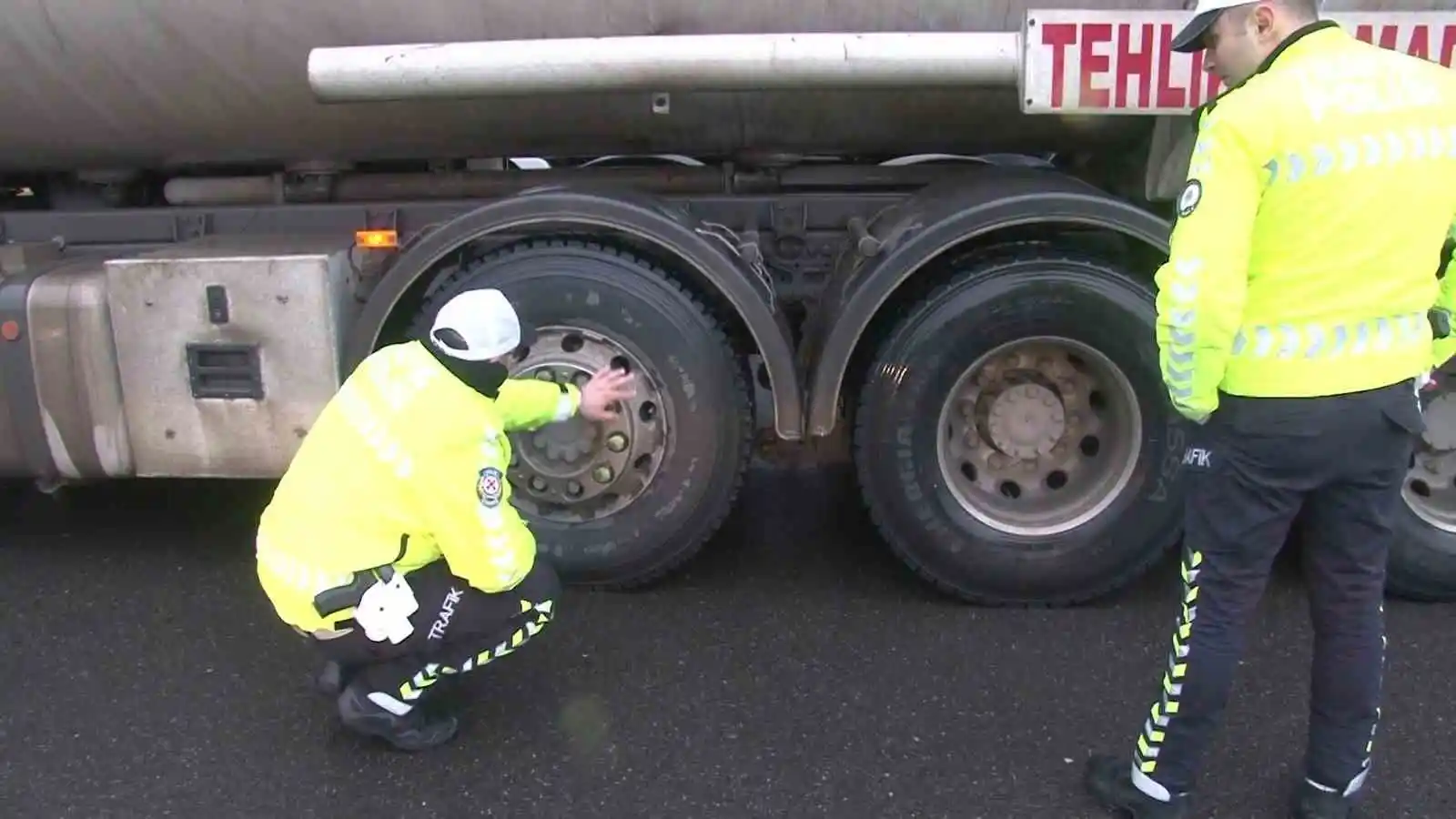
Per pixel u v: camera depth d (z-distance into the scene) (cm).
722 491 366
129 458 379
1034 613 370
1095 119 371
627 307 351
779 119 383
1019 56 328
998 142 396
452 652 290
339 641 279
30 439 381
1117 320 346
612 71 337
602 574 376
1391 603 378
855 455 362
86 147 405
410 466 265
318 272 358
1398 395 232
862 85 336
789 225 400
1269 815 273
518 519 283
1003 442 371
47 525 452
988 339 350
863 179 412
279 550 275
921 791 283
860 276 349
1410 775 286
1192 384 228
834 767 292
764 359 354
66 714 320
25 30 360
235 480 501
